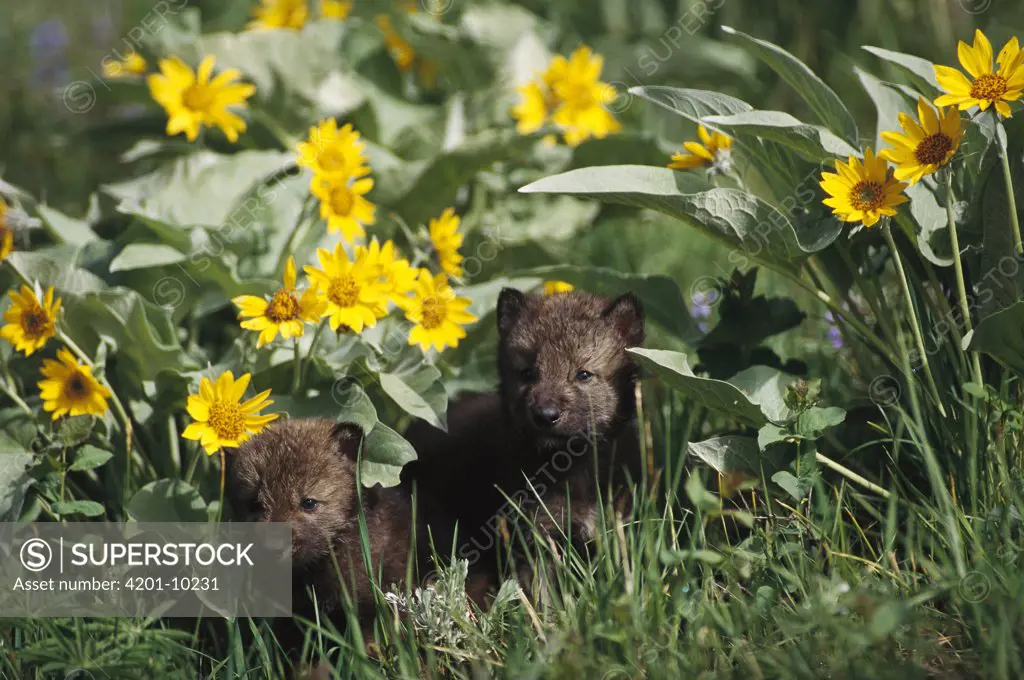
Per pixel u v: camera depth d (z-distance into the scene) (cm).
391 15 1371
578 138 1265
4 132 1680
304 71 1270
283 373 923
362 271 851
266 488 802
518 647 651
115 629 762
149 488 840
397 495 893
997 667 566
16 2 1927
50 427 891
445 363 1034
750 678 599
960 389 809
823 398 952
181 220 1097
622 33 1695
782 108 1633
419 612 721
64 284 910
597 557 759
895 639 611
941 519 691
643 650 624
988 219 796
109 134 1355
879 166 754
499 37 1401
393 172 1151
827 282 984
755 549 730
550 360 895
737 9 1692
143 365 925
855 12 1655
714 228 811
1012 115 791
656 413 1017
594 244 1409
